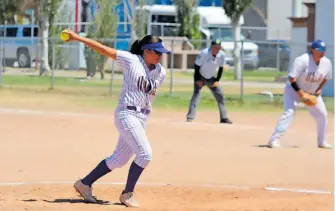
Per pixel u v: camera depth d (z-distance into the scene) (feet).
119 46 376.27
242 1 348.18
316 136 151.02
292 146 134.92
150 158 80.07
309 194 90.94
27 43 381.81
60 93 250.57
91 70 322.75
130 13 382.63
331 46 234.79
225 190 93.30
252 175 104.88
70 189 92.32
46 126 157.79
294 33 370.53
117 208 79.05
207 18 438.81
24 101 220.84
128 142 80.07
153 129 155.22
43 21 353.92
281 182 99.71
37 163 112.47
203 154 123.44
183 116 187.83
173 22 430.61
